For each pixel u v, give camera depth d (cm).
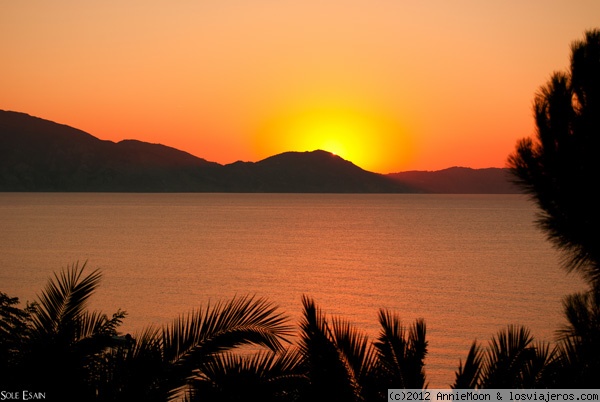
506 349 673
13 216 16462
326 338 658
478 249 9519
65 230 12312
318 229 13325
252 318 627
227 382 586
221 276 6488
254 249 9231
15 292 5069
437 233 12562
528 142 776
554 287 5875
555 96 762
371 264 7606
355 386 644
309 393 612
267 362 627
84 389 576
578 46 782
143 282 6022
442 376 2812
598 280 749
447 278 6481
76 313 641
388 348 688
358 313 4481
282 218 17212
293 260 7944
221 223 14975
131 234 11612
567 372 616
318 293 5428
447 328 3984
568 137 743
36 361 589
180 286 5784
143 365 584
